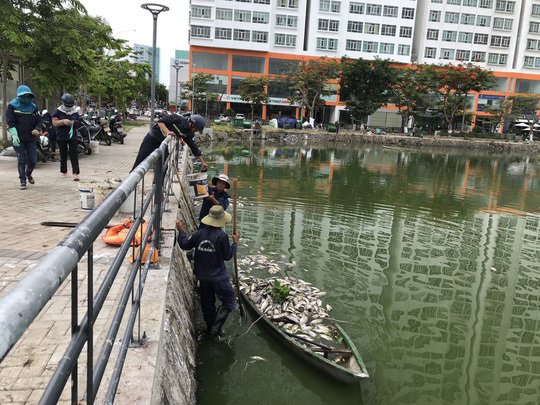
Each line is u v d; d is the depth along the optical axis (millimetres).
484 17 57594
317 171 20078
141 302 3326
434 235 10016
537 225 11602
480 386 4520
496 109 54062
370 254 8258
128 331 2318
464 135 51438
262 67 54219
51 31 11438
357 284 6801
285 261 7523
